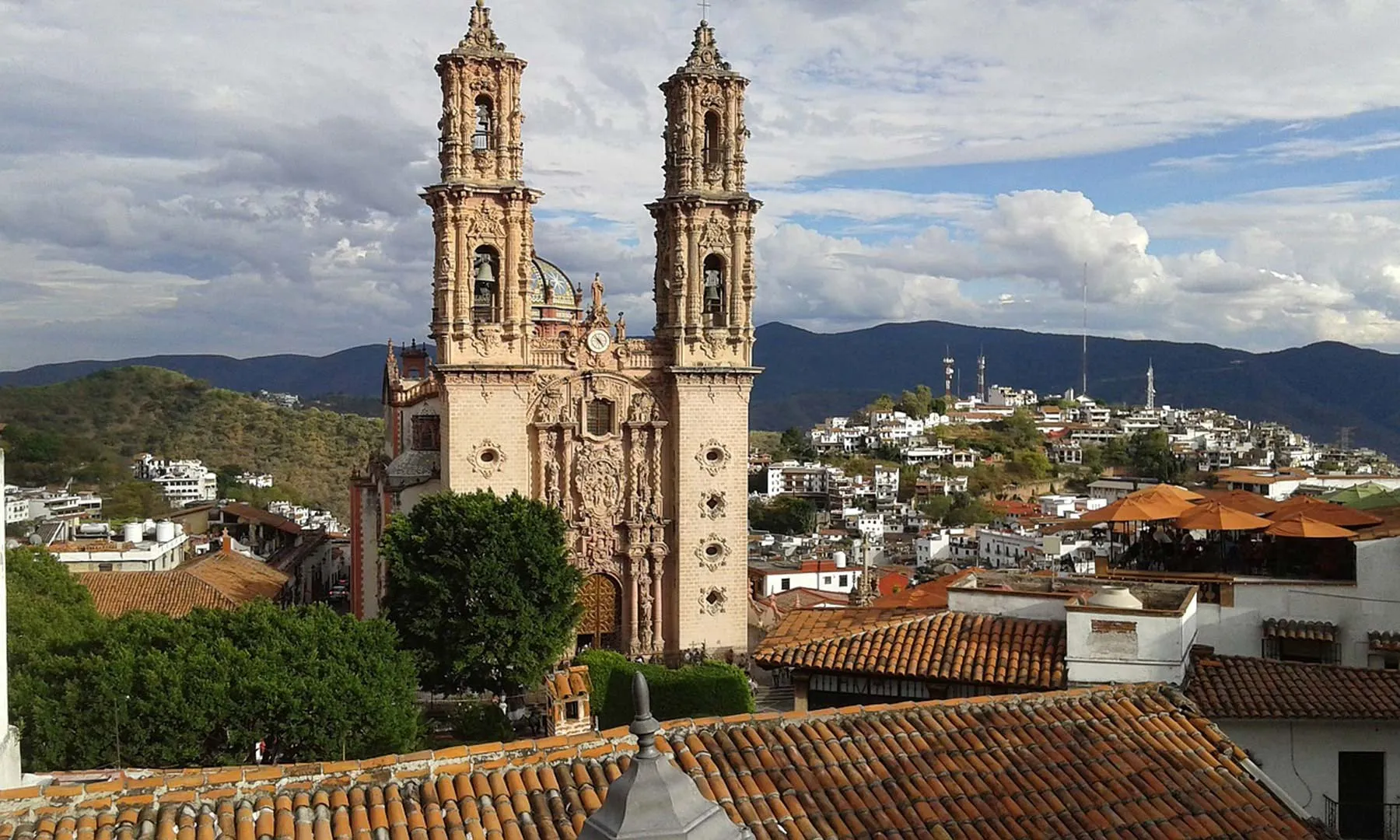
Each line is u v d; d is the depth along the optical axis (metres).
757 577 131.25
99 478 183.38
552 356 75.88
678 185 77.25
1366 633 35.91
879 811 22.38
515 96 74.19
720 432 77.94
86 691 41.88
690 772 22.78
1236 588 36.59
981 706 26.53
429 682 62.34
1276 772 30.36
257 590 90.62
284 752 44.12
